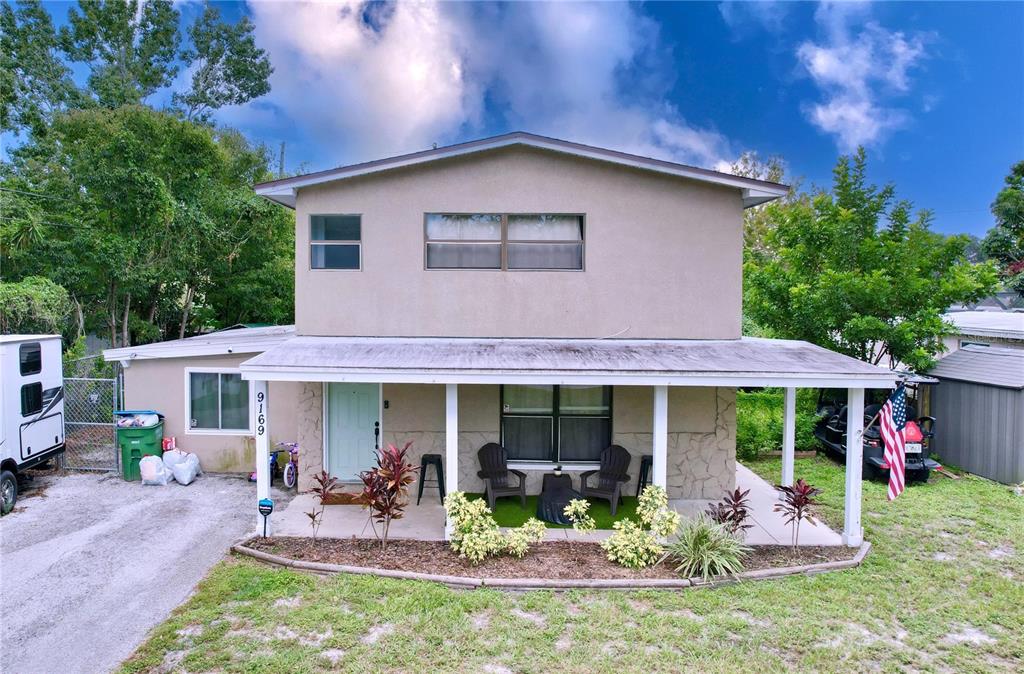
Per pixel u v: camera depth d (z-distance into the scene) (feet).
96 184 57.93
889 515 33.91
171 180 63.72
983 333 54.70
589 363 29.04
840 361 30.63
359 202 34.81
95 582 24.23
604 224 34.86
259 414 28.89
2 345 32.65
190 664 18.31
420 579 24.59
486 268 35.06
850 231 49.83
